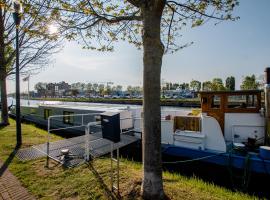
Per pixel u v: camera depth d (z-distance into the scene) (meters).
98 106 15.95
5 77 15.94
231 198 4.92
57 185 5.44
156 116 4.21
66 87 145.12
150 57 4.12
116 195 4.75
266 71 7.86
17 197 4.87
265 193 6.79
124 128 11.98
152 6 4.05
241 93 8.56
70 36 5.49
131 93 122.88
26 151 8.42
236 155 7.57
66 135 14.60
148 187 4.34
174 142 9.09
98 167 6.59
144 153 4.36
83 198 4.77
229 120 8.73
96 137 10.43
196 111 11.48
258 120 8.38
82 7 4.84
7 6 5.39
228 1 5.14
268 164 6.82
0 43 14.25
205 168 8.14
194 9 5.39
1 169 6.56
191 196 4.70
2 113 16.00
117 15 5.45
